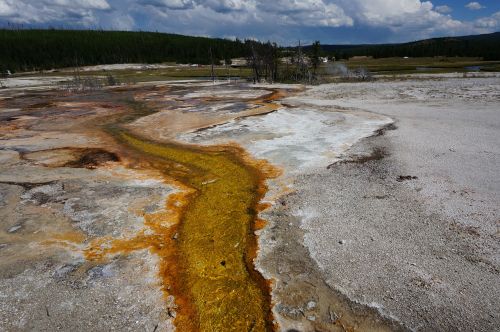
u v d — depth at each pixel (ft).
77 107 82.17
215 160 41.16
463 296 18.60
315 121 56.80
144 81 150.51
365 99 78.54
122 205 30.45
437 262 21.17
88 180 36.22
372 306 18.40
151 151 45.75
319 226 25.66
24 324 18.07
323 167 36.73
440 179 32.01
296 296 19.43
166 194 32.60
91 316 18.52
